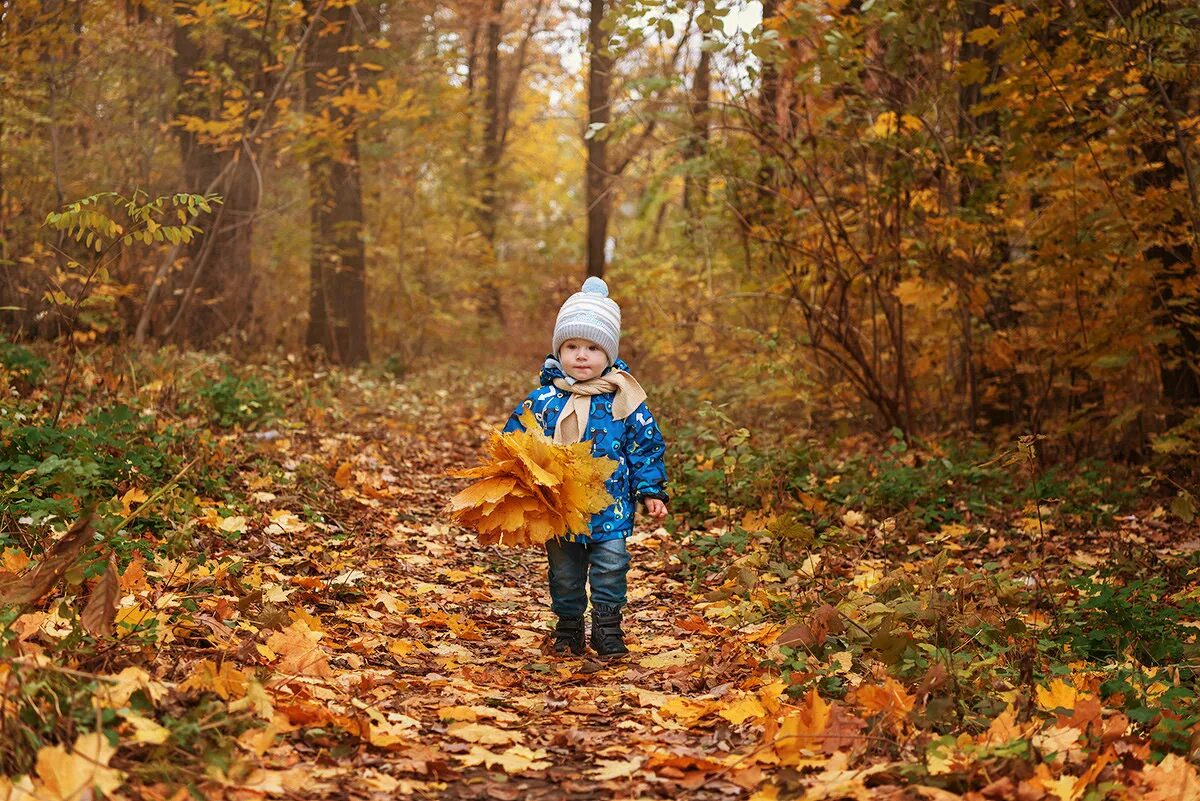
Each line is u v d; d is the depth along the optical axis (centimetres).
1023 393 994
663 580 622
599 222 2428
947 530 692
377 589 540
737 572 491
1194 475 815
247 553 545
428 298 2027
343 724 321
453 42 2111
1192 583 566
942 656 365
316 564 546
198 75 1229
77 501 496
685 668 436
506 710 379
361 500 725
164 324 1309
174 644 367
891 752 311
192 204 564
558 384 486
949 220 857
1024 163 812
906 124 888
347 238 1659
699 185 1045
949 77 881
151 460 608
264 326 1534
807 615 460
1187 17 716
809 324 986
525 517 432
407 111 1291
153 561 457
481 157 2712
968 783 281
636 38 837
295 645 379
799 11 816
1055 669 382
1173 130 798
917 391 1069
